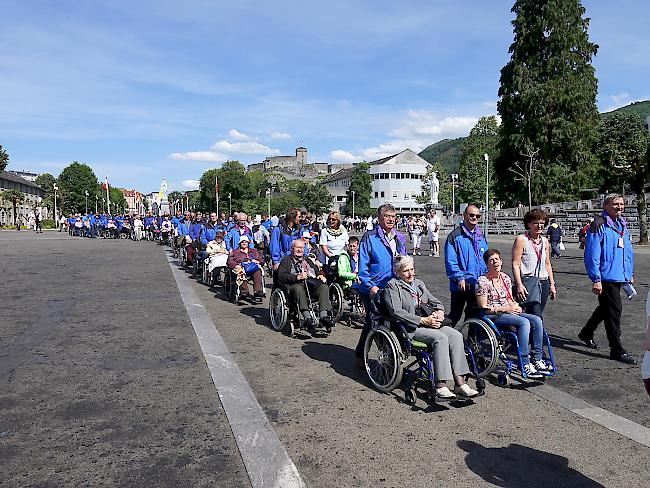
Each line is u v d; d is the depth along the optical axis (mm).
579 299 11148
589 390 5520
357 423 4621
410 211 112438
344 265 9188
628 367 6352
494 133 85562
